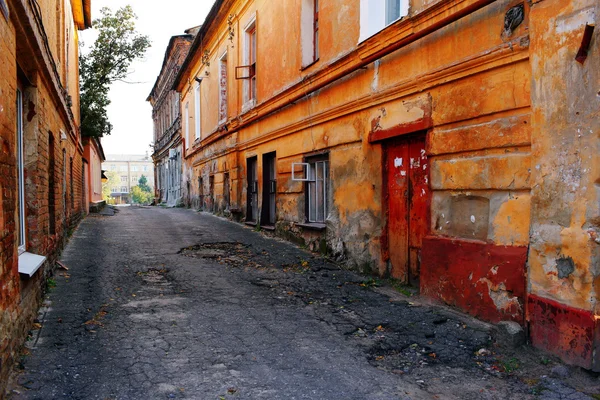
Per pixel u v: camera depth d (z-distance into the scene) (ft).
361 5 22.45
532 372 11.98
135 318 15.88
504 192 14.64
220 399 10.39
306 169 29.91
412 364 12.64
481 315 15.39
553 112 12.57
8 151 11.59
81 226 42.11
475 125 15.71
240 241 32.99
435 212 17.88
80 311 16.42
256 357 12.84
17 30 13.48
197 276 22.38
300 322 15.85
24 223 16.55
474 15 15.74
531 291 13.33
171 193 96.73
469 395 10.87
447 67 16.80
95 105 61.87
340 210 25.36
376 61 21.52
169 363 12.26
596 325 11.30
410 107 19.21
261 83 37.83
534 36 13.16
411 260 20.17
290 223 32.50
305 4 29.73
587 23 11.53
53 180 23.31
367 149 22.66
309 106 28.91
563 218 12.25
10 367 10.98
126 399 10.28
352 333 14.89
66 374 11.43
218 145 53.36
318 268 24.13
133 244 31.48
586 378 11.42
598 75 11.27
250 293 19.51
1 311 10.16
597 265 11.37
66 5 32.60
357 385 11.27
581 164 11.73
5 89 11.50
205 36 56.85
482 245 15.34
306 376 11.70
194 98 68.64
